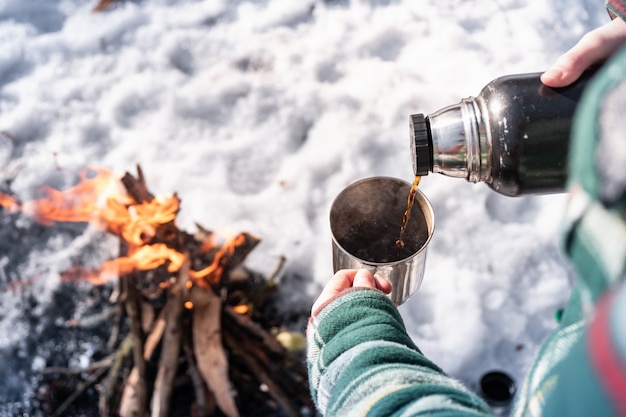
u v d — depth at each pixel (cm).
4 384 181
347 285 95
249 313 182
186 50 225
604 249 37
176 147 206
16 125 210
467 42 225
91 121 211
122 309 186
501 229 192
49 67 222
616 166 34
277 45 226
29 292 191
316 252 190
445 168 108
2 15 233
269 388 172
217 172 201
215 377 168
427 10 233
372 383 72
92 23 231
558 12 232
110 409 176
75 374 182
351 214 113
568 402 41
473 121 105
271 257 189
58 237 196
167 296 178
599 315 37
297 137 208
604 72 37
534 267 187
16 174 203
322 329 85
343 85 217
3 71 222
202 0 237
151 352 172
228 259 178
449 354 177
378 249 114
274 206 196
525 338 181
